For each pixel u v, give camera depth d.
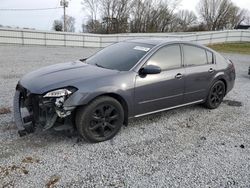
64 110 3.33
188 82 4.65
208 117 5.00
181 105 4.72
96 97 3.57
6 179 2.79
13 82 7.16
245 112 5.40
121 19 45.94
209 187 2.84
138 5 45.75
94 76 3.66
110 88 3.64
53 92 3.32
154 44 4.42
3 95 5.76
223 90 5.57
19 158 3.21
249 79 9.25
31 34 21.88
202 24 58.12
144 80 3.99
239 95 6.76
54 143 3.62
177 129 4.36
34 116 3.50
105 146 3.64
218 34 26.72
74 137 3.82
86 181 2.84
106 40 24.61
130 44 4.68
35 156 3.27
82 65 4.24
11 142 3.58
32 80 3.68
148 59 4.11
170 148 3.69
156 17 46.91
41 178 2.84
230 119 4.95
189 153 3.57
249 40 28.38
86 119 3.53
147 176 2.99
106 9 45.75
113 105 3.74
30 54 14.70
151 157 3.41
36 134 3.85
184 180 2.94
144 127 4.36
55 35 22.75
